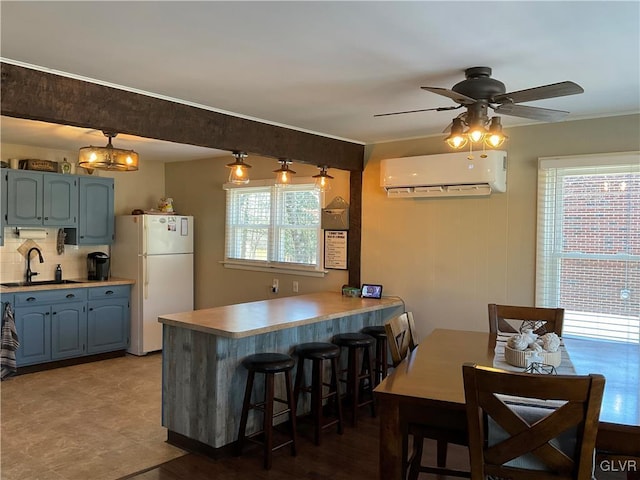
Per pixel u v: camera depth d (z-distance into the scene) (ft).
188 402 11.23
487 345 9.78
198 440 11.04
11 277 17.75
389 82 9.51
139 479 9.89
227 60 8.34
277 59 8.28
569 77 9.23
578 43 7.54
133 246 19.27
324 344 12.26
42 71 8.66
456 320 14.44
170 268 19.86
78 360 18.06
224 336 10.30
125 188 20.85
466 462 10.71
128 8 6.42
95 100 9.37
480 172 13.21
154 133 10.32
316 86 9.80
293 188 18.22
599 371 7.94
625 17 6.60
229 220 20.06
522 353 8.26
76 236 18.45
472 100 7.99
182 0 6.20
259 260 19.06
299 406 12.91
